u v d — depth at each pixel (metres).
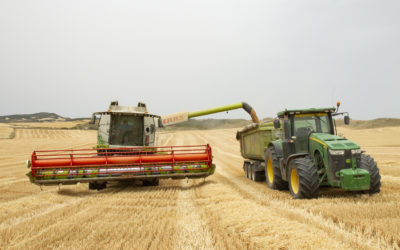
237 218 4.70
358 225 4.05
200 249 3.40
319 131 7.27
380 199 5.66
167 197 6.97
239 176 11.48
